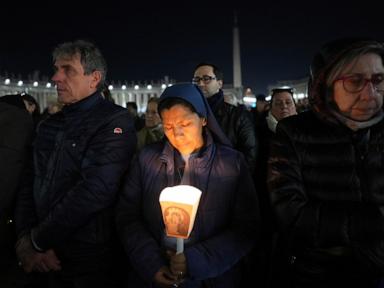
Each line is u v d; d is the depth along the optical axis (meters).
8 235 3.03
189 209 1.75
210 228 2.20
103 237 2.65
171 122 2.11
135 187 2.40
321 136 1.93
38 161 2.73
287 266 2.12
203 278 2.03
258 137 4.73
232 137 4.37
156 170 2.30
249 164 4.24
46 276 2.78
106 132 2.62
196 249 2.06
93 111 2.70
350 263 1.90
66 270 2.62
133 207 2.40
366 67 1.77
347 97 1.80
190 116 2.11
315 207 1.86
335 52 1.83
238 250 2.17
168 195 1.79
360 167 1.84
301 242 1.93
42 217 2.61
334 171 1.88
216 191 2.22
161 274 2.03
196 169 2.21
